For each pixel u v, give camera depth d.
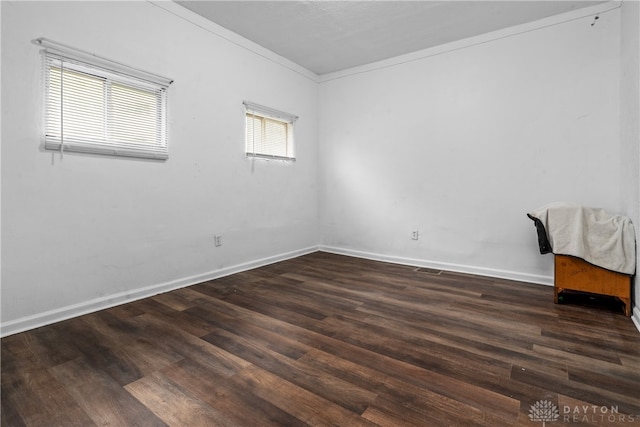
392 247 4.11
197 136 3.10
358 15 3.07
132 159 2.62
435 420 1.25
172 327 2.14
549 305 2.52
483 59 3.37
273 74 3.92
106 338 1.98
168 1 2.82
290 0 2.83
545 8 2.89
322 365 1.67
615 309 2.41
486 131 3.38
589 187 2.91
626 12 2.52
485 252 3.45
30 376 1.57
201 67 3.11
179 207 2.98
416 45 3.66
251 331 2.08
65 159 2.26
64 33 2.21
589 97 2.87
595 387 1.46
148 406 1.35
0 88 1.96
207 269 3.26
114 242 2.53
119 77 2.51
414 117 3.84
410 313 2.38
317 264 3.95
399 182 4.00
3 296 2.01
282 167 4.12
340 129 4.50
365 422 1.25
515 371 1.59
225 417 1.29
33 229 2.12
